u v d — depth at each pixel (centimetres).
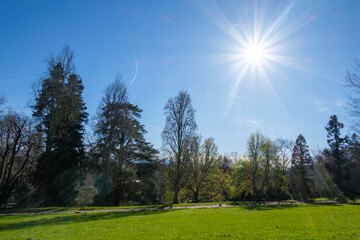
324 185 4878
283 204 3744
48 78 3191
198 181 4366
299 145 5406
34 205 3009
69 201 3172
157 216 2105
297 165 5294
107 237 1216
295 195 5094
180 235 1228
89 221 1831
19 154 3434
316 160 4988
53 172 3120
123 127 3500
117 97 3581
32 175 3180
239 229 1395
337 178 4712
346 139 4694
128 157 3897
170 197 4375
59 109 3225
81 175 3412
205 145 4528
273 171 4416
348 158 4728
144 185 4088
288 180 4803
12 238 1234
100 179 3388
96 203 3306
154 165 4138
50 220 1897
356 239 1091
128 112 3666
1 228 1566
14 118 3156
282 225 1528
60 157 3203
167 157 3806
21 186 3183
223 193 5022
